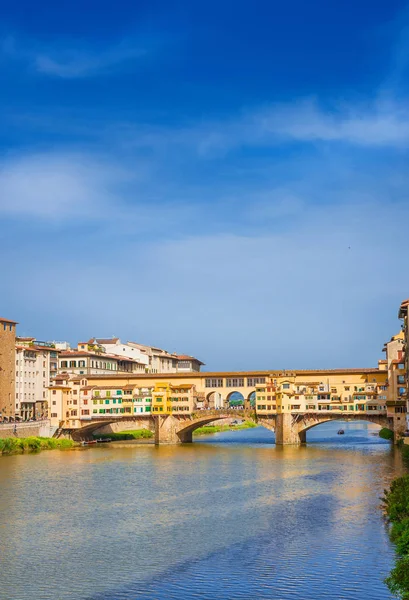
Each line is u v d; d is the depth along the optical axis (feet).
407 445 525.75
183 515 328.49
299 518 315.99
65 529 304.09
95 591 226.38
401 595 210.18
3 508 348.79
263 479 432.25
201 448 645.92
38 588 229.86
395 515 295.07
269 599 215.92
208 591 223.51
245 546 271.08
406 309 593.42
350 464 497.87
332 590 221.05
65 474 462.60
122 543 279.90
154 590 225.97
